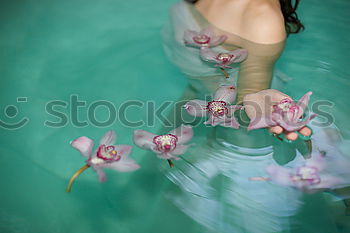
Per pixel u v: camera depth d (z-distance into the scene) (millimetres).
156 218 941
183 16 1429
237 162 1031
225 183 990
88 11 1802
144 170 1047
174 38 1438
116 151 941
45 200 992
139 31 1621
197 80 1278
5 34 1648
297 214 922
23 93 1344
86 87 1363
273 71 1242
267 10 1228
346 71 1344
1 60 1495
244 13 1271
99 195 1003
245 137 1083
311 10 1728
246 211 934
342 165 995
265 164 1017
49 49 1558
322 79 1311
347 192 941
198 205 961
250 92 1160
